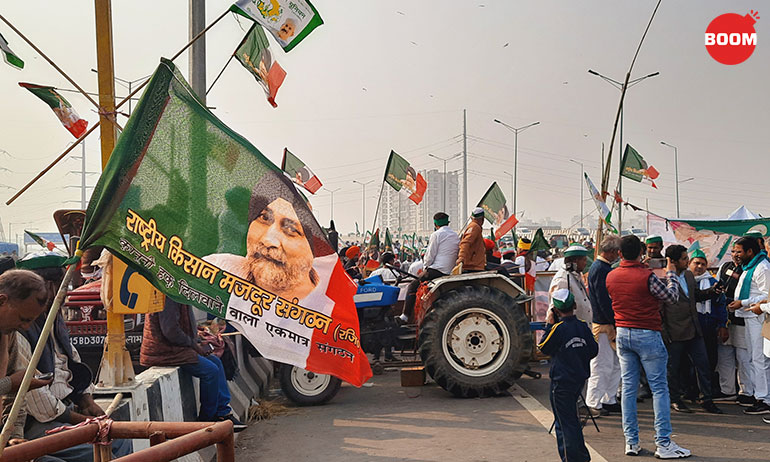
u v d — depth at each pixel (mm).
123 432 2764
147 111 3719
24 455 2508
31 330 3883
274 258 3896
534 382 9875
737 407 8297
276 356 3850
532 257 12266
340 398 9008
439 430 7184
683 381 8234
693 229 12133
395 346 9781
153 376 5551
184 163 3779
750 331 7922
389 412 8086
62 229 8602
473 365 8742
